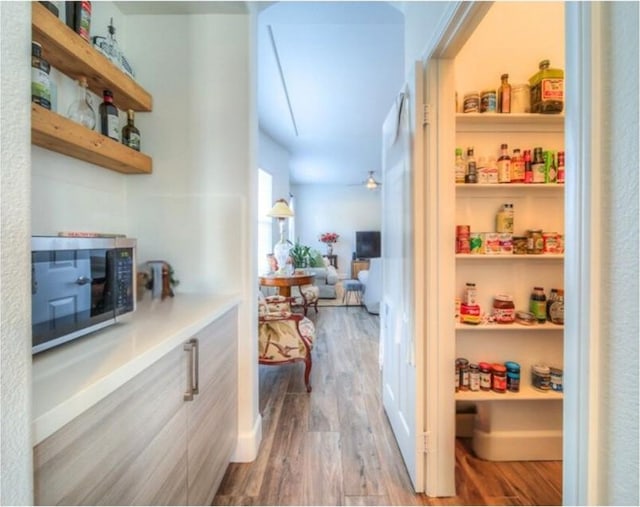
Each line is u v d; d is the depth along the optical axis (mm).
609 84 527
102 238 960
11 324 429
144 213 1723
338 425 2016
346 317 5004
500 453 1720
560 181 1609
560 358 1745
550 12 1709
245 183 1722
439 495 1456
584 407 563
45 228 1239
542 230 1719
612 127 523
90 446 631
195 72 1711
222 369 1432
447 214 1446
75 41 1123
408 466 1586
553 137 1724
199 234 1727
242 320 1716
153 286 1597
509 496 1478
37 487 512
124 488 734
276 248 4188
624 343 506
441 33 1292
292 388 2543
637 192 483
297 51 2734
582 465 566
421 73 1451
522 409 1745
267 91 3494
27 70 462
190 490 1090
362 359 3191
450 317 1460
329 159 6246
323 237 8477
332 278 6613
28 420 450
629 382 498
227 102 1718
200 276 1729
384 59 2863
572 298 584
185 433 1053
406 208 1579
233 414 1614
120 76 1404
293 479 1552
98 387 633
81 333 876
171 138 1720
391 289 1958
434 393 1462
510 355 1759
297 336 2498
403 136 1637
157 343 864
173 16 1714
